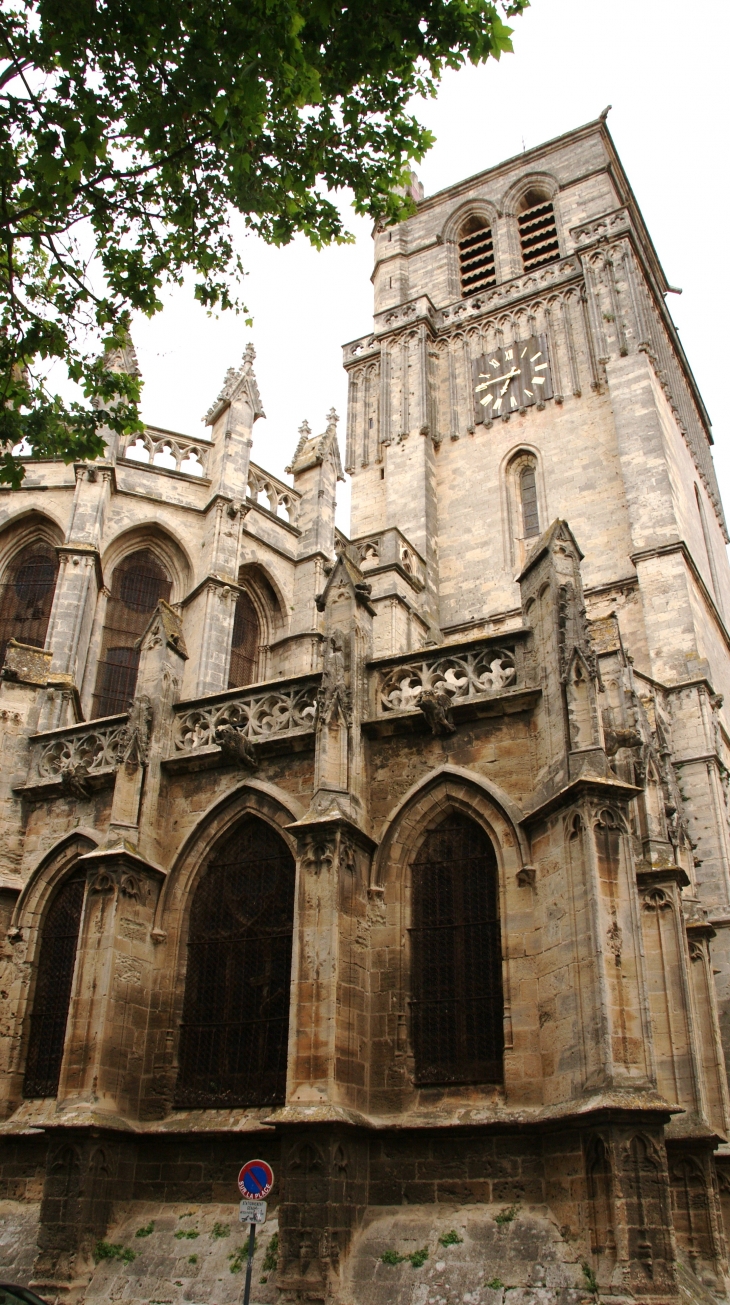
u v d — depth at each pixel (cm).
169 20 1700
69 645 3484
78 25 1661
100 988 2184
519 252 6025
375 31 1789
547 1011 1897
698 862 3584
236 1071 2178
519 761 2142
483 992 2022
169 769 2523
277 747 2391
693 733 3791
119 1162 2106
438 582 5003
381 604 4269
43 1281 1941
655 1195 1614
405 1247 1795
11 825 2725
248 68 1688
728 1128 2830
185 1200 2070
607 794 1905
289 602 4466
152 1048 2261
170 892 2397
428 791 2216
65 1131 2038
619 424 4684
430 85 1978
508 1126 1838
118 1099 2153
